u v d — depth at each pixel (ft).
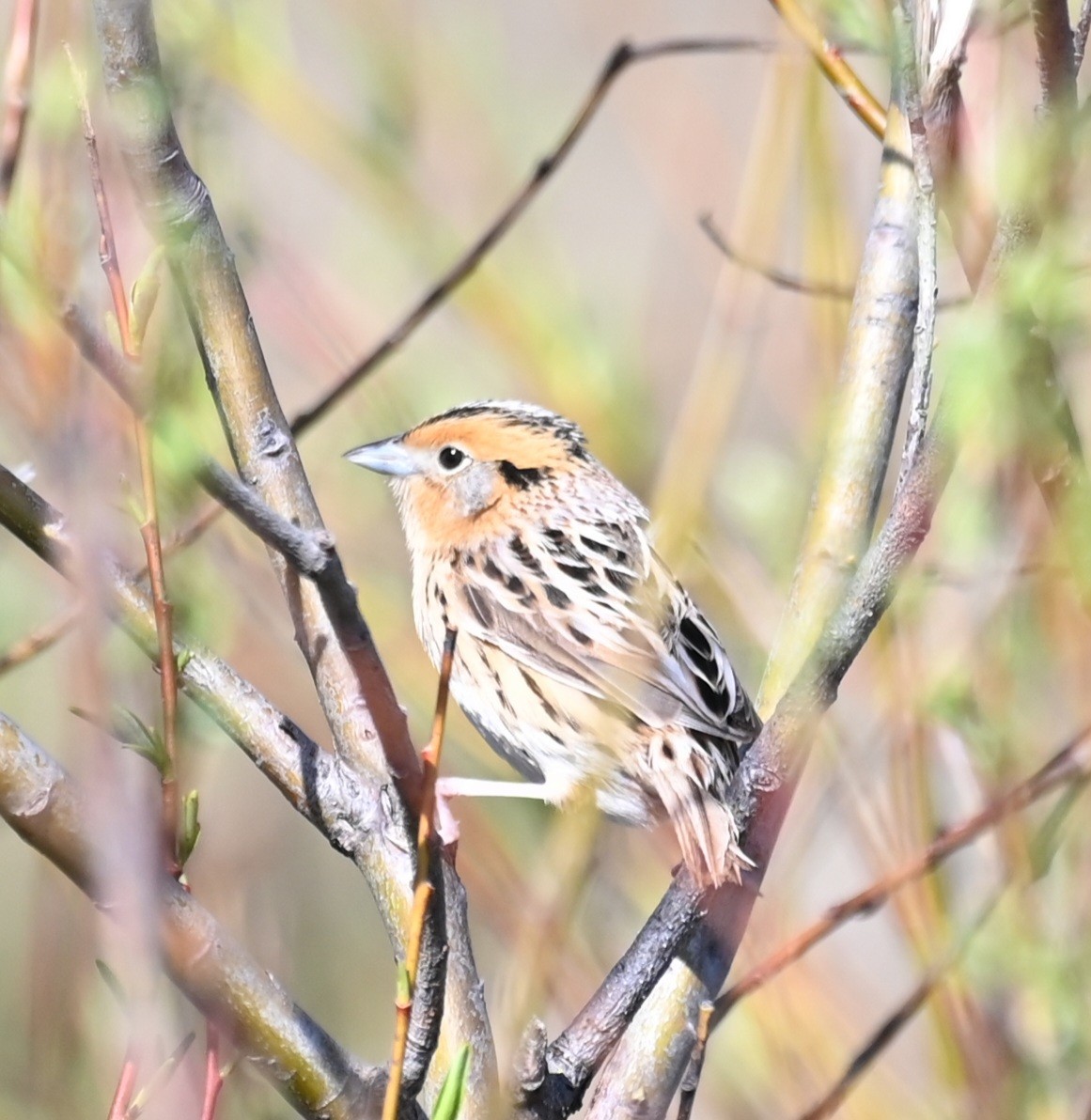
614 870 36.04
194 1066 24.44
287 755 26.86
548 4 46.75
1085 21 22.20
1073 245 20.12
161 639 21.86
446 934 22.33
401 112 42.93
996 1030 27.99
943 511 27.86
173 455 19.10
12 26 25.88
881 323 31.22
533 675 35.65
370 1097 22.85
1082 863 28.68
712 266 43.29
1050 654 28.12
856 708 32.42
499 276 42.65
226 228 35.40
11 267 20.25
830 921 25.99
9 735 20.65
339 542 42.16
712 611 37.45
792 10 31.89
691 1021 28.35
